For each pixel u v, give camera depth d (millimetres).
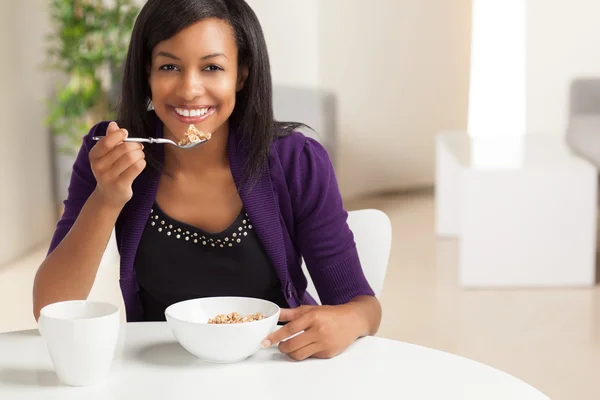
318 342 1208
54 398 1062
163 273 1555
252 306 1304
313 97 6039
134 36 1474
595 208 4152
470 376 1138
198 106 1411
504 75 7051
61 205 5395
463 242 4195
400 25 7039
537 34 6715
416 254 4938
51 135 5328
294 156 1597
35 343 1279
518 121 6977
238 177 1537
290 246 1601
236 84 1532
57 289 1379
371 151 6992
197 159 1542
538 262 4188
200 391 1082
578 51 6652
